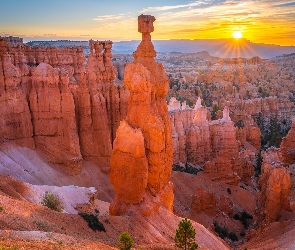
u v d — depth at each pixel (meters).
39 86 56.53
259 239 42.19
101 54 64.50
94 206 42.34
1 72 52.19
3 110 52.16
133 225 29.41
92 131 60.53
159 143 33.00
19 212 22.89
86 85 61.09
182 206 53.41
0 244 15.43
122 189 32.47
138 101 33.25
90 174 57.94
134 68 33.81
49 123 56.44
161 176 34.16
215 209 53.47
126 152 31.97
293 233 37.12
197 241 32.84
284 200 46.19
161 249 23.98
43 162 54.38
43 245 16.92
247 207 62.38
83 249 18.38
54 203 34.62
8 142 52.44
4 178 36.41
